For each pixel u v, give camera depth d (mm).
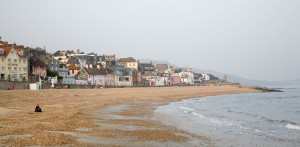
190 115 42500
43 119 27891
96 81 121812
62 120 27781
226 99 89562
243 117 41938
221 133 27516
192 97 95750
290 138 25578
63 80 99125
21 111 34375
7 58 78312
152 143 20906
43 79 90125
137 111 45406
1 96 48562
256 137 25797
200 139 23875
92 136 21453
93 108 46062
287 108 59688
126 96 77188
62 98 58312
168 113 44406
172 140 22500
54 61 110875
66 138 19641
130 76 150875
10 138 18453
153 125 30469
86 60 150875
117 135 22812
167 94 97750
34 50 113438
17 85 65562
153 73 181375
